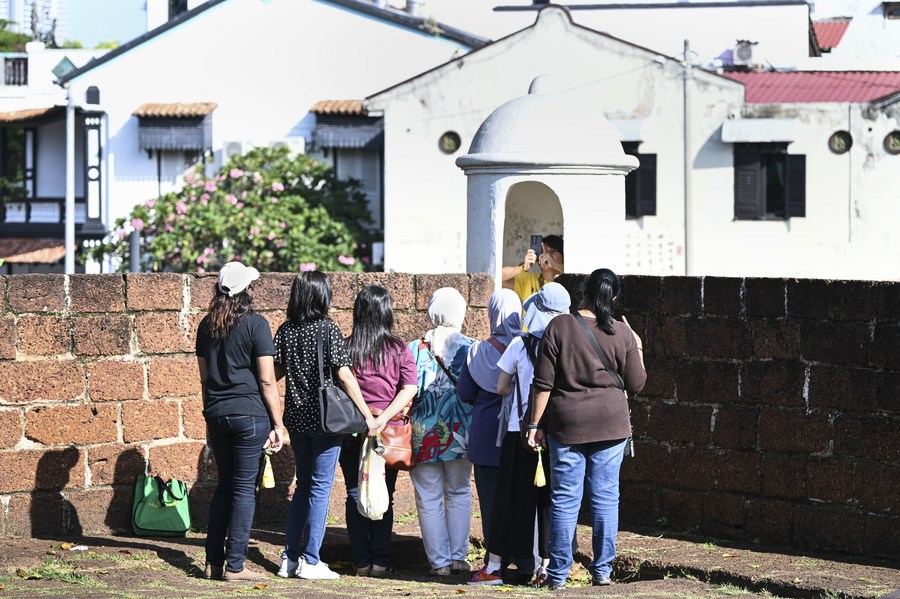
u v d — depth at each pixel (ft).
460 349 35.70
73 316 36.50
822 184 124.36
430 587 33.17
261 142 144.46
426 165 129.39
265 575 33.91
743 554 35.32
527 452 33.60
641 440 39.58
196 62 145.07
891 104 122.83
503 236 49.57
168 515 37.37
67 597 29.09
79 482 36.70
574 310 32.68
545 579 33.22
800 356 36.04
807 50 151.02
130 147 146.00
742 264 125.70
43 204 153.69
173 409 38.17
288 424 33.68
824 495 35.55
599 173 45.70
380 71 143.95
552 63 127.34
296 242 123.03
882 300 34.32
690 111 125.49
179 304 38.11
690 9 152.46
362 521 35.70
